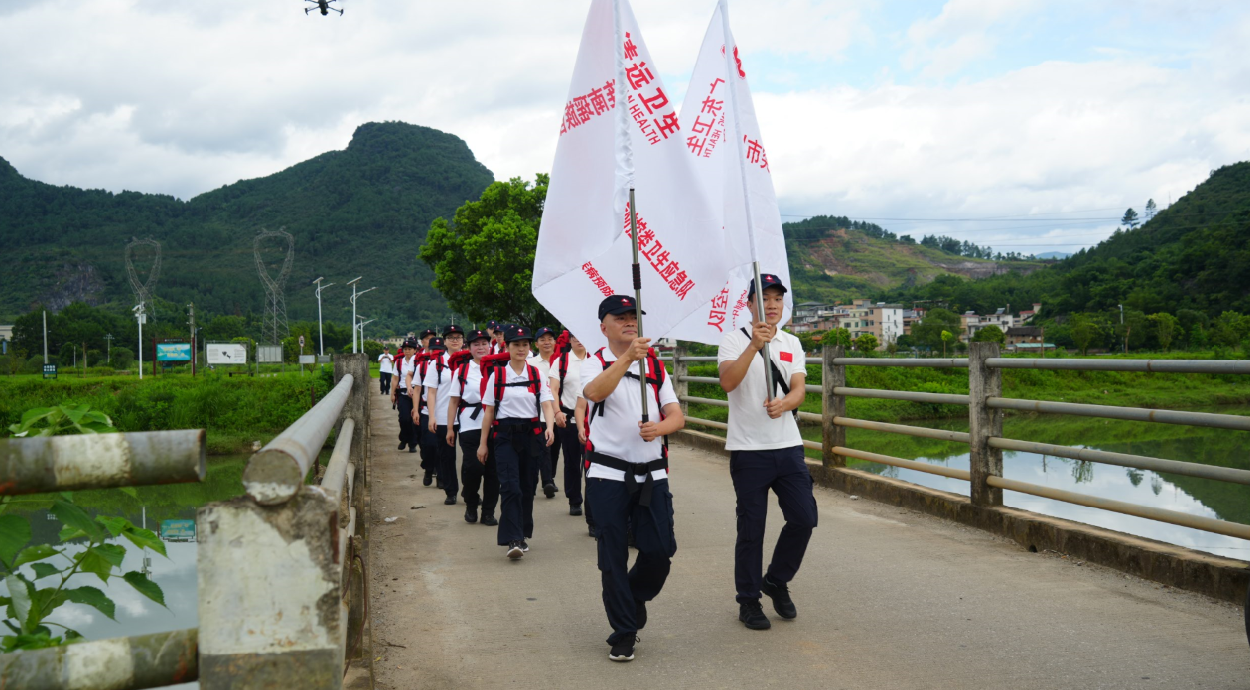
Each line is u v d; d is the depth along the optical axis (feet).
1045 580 16.98
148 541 7.92
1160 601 15.42
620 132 14.82
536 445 21.49
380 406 93.56
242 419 79.15
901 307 480.64
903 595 16.22
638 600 13.78
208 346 175.52
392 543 22.58
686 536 22.15
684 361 46.37
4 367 215.31
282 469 4.68
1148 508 16.67
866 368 102.99
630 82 15.21
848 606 15.66
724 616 15.42
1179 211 417.49
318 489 4.80
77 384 91.45
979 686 11.87
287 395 81.82
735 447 14.80
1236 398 119.24
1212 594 15.39
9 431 7.97
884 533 21.54
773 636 14.23
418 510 27.99
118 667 4.63
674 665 13.07
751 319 15.49
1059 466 46.65
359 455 20.06
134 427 77.77
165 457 4.61
